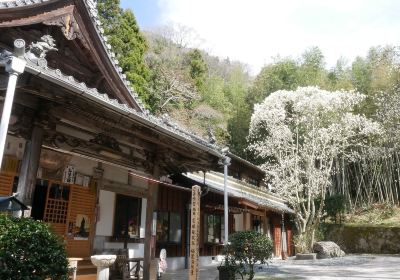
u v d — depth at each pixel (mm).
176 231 14914
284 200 26984
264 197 23719
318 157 24625
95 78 9312
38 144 6590
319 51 37156
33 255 3816
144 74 24906
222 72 56375
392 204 31141
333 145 24875
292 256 26938
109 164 9266
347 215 32094
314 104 24484
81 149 7930
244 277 11875
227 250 9711
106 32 23672
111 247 9820
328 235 30812
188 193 15656
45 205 7953
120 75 9516
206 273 13289
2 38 7461
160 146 9641
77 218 8688
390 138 28031
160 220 13805
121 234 10273
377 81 30906
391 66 29984
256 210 20766
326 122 25375
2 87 5324
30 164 6391
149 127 7242
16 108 6398
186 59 40094
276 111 25375
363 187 33125
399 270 15180
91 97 5770
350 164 33062
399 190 31453
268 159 28031
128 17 24828
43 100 6562
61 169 8250
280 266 17141
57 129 7574
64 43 8508
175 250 14711
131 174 10016
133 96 9898
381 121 28312
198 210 7520
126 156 9172
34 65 5012
